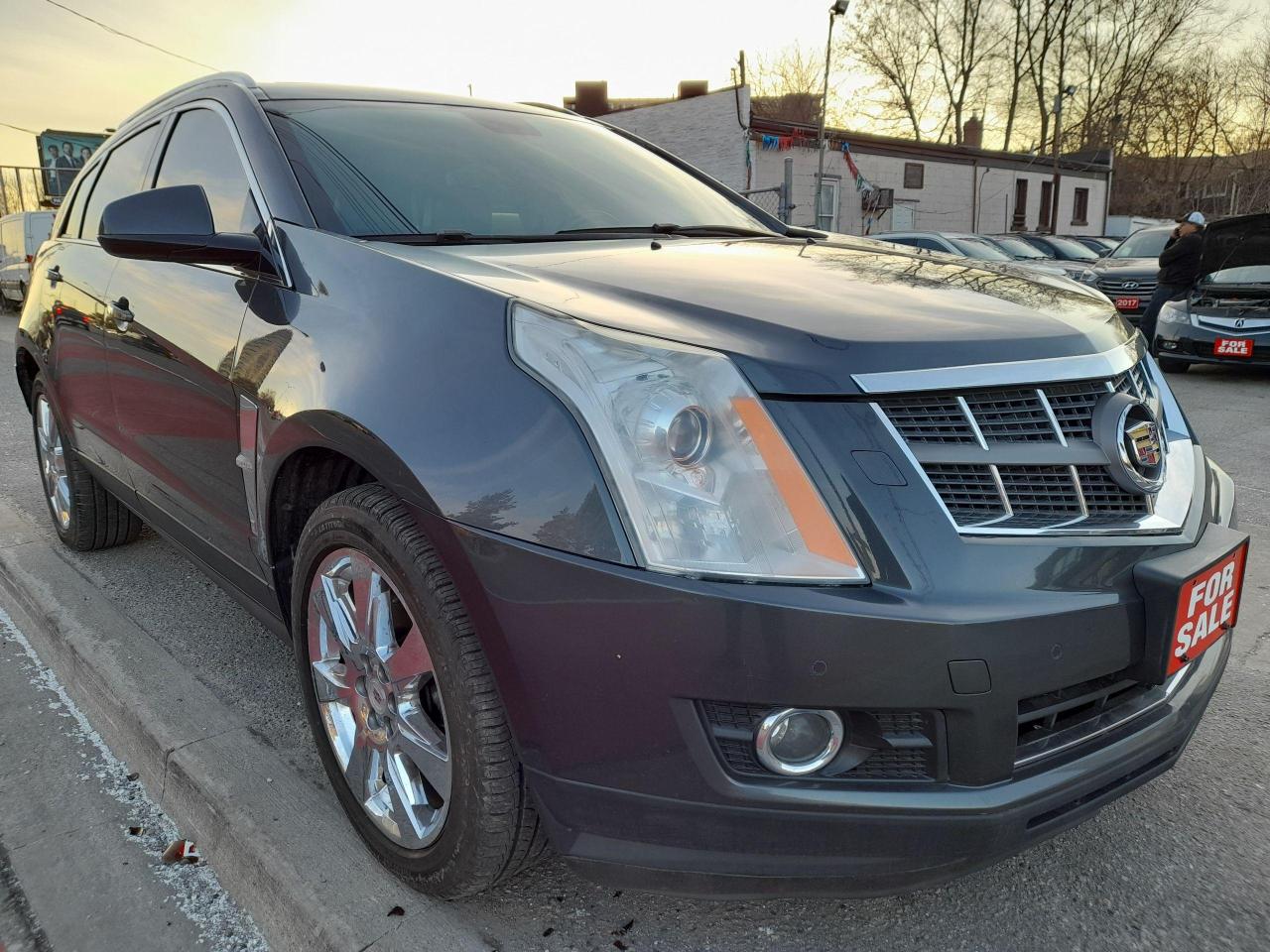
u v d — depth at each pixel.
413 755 1.69
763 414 1.38
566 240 2.26
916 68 40.06
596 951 1.66
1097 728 1.55
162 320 2.44
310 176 2.21
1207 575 1.57
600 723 1.40
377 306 1.75
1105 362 1.63
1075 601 1.42
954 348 1.50
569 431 1.41
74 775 2.33
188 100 2.83
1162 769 1.68
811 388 1.41
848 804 1.38
